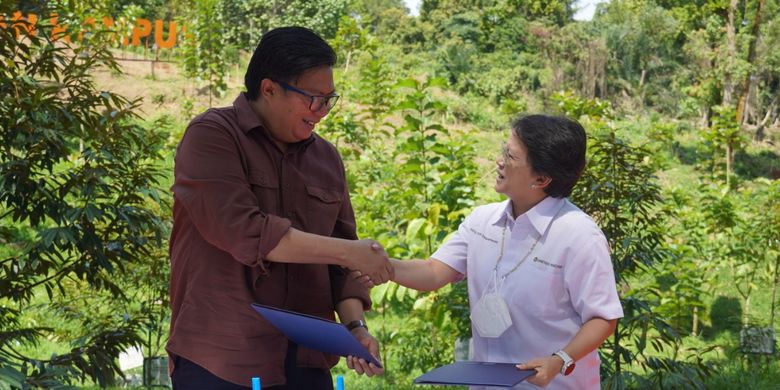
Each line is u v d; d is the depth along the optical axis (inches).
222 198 93.3
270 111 97.1
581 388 104.9
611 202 230.4
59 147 176.7
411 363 367.9
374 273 96.0
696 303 432.1
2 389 146.9
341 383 88.3
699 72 1515.7
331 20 1413.6
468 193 311.6
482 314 106.2
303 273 101.5
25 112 173.8
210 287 96.6
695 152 1160.8
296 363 102.0
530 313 104.3
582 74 1647.4
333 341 92.4
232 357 95.5
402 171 327.0
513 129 104.3
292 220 100.3
